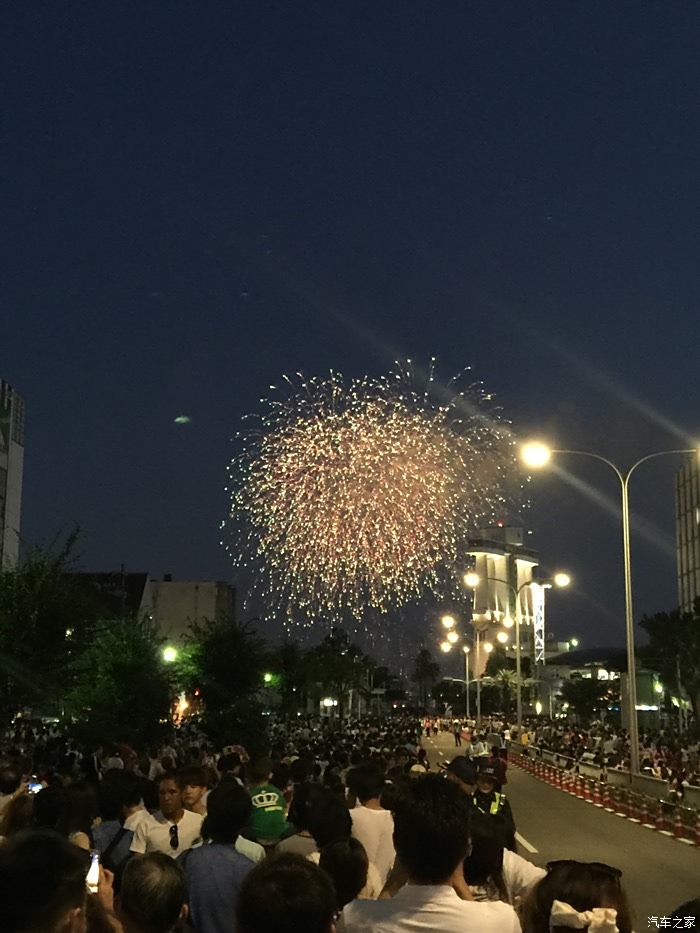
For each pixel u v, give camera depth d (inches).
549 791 1856.5
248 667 1766.7
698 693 3117.6
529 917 187.8
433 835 209.6
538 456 1251.2
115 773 402.9
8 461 2933.1
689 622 3184.1
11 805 364.8
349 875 271.9
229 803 300.8
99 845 382.6
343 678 3841.0
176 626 3964.1
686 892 732.0
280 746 1286.9
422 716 6373.0
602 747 2022.6
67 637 1199.6
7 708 1165.7
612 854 970.1
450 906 206.7
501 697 5536.4
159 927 226.1
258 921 164.7
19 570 1216.2
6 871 146.4
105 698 1480.1
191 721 1860.2
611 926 172.9
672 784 1219.2
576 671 6215.6
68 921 147.6
